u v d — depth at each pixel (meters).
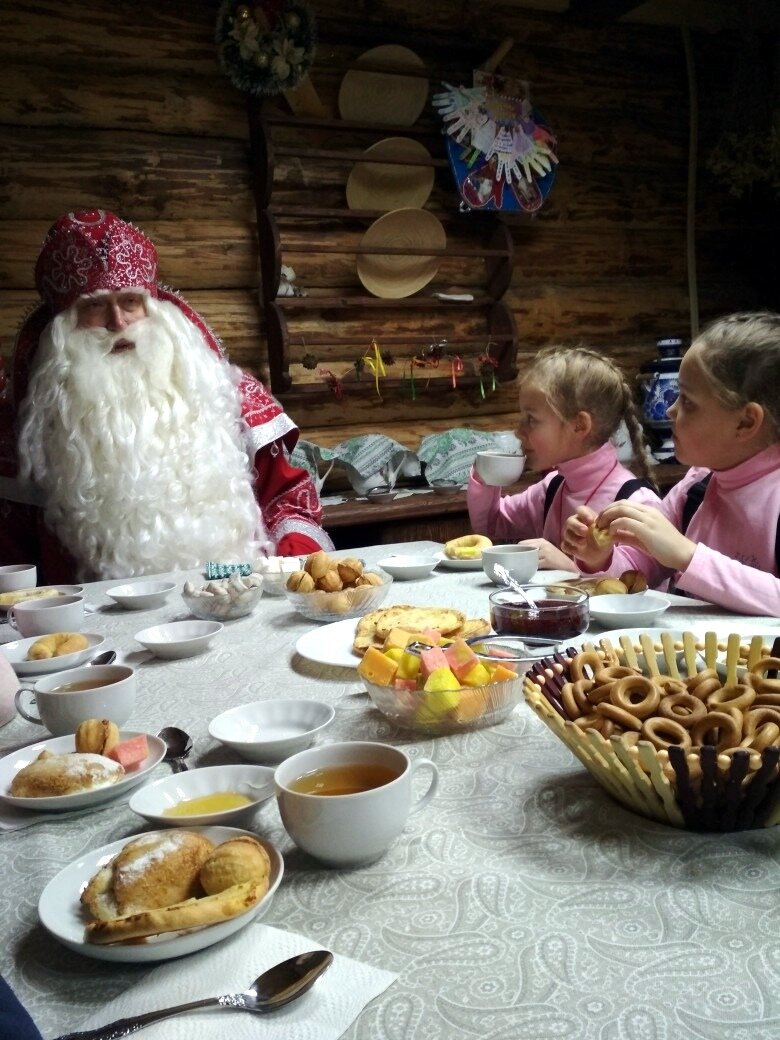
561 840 0.70
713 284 4.55
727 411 1.62
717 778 0.65
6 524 2.60
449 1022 0.50
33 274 3.16
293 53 3.23
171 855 0.61
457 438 3.71
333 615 1.43
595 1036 0.48
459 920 0.60
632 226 4.30
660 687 0.77
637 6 3.75
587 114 4.11
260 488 2.76
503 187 3.78
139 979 0.56
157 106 3.28
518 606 1.22
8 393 2.66
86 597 1.80
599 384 2.14
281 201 3.52
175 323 2.54
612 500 2.07
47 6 3.09
